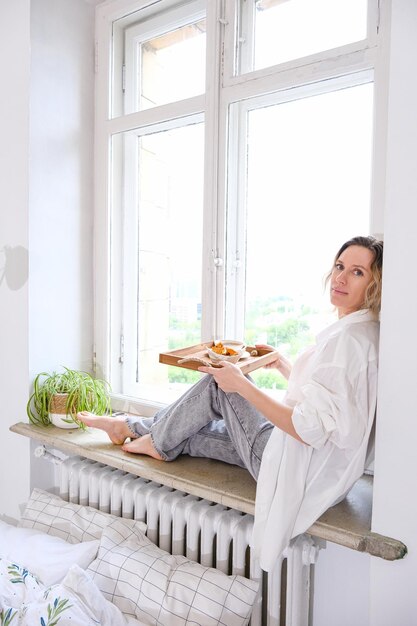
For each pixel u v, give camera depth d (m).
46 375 1.97
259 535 1.22
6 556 1.50
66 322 2.07
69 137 2.04
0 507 2.13
